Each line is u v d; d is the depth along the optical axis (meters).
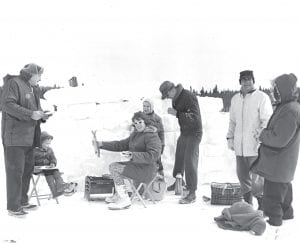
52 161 7.80
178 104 8.07
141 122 7.58
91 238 5.63
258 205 7.17
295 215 6.71
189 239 5.60
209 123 9.52
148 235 5.77
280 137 5.88
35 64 6.96
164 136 8.87
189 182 7.80
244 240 5.55
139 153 7.36
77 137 8.83
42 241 5.50
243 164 6.89
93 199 7.90
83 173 8.71
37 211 7.06
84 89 9.19
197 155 7.91
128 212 7.04
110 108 9.16
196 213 6.98
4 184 8.98
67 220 6.51
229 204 7.53
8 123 6.66
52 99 9.11
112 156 8.83
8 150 6.64
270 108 6.72
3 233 5.80
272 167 6.02
